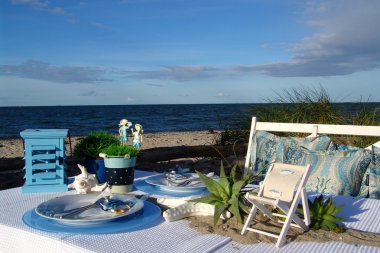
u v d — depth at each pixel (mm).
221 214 1580
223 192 1627
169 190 2043
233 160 5750
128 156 1997
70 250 1293
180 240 1361
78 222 1457
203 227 1480
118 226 1456
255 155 3260
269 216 1527
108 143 2293
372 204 1919
